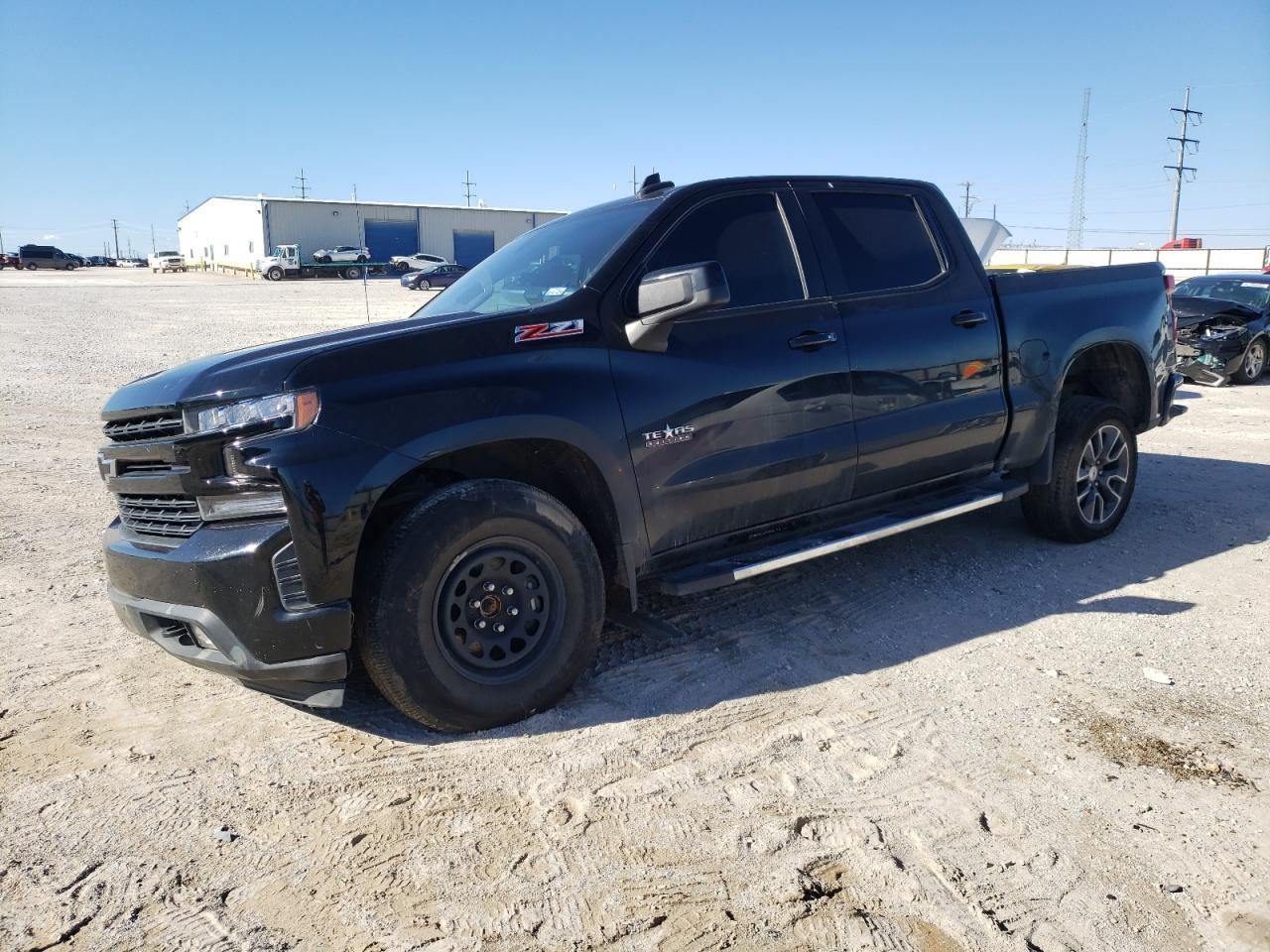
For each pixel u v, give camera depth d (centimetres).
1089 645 394
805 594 457
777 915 227
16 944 218
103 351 1694
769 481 379
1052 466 509
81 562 524
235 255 6488
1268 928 223
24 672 374
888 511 443
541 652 327
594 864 248
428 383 304
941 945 217
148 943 219
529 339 328
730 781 288
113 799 281
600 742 314
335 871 246
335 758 306
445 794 283
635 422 340
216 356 345
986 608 437
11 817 272
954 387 442
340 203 6159
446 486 308
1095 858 249
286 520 284
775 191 408
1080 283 514
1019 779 288
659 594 459
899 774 292
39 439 913
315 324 2252
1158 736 315
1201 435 916
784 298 393
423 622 299
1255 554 515
